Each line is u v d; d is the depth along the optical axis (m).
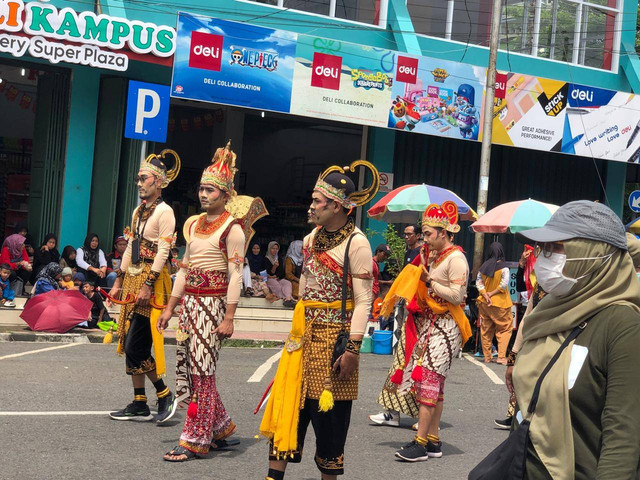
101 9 14.76
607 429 2.96
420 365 6.98
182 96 14.59
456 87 17.17
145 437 6.96
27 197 17.56
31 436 6.77
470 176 19.12
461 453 7.21
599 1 20.31
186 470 6.12
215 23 14.77
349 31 17.39
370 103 16.34
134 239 7.38
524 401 3.22
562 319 3.17
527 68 19.38
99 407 7.92
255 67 15.20
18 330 12.50
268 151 21.00
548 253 3.20
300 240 18.53
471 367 12.55
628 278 3.16
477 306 14.17
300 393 5.23
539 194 20.16
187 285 6.52
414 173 18.41
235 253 6.38
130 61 15.30
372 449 7.18
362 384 10.26
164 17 15.53
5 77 17.08
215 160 6.53
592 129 18.81
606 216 3.16
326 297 5.27
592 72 20.25
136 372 7.39
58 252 14.54
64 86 15.03
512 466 3.18
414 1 18.31
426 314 7.12
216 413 6.61
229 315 6.38
